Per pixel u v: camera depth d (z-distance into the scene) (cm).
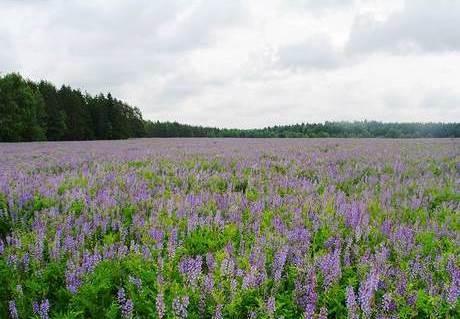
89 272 489
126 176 1142
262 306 407
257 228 646
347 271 496
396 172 1365
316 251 596
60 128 8550
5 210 775
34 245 570
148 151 2403
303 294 443
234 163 1602
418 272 490
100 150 2727
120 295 426
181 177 1166
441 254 541
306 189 974
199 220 681
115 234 645
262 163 1570
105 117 9756
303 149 2427
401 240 573
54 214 730
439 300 417
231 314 415
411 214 773
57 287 498
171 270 486
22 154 2367
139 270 488
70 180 1093
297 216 698
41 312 411
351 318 393
